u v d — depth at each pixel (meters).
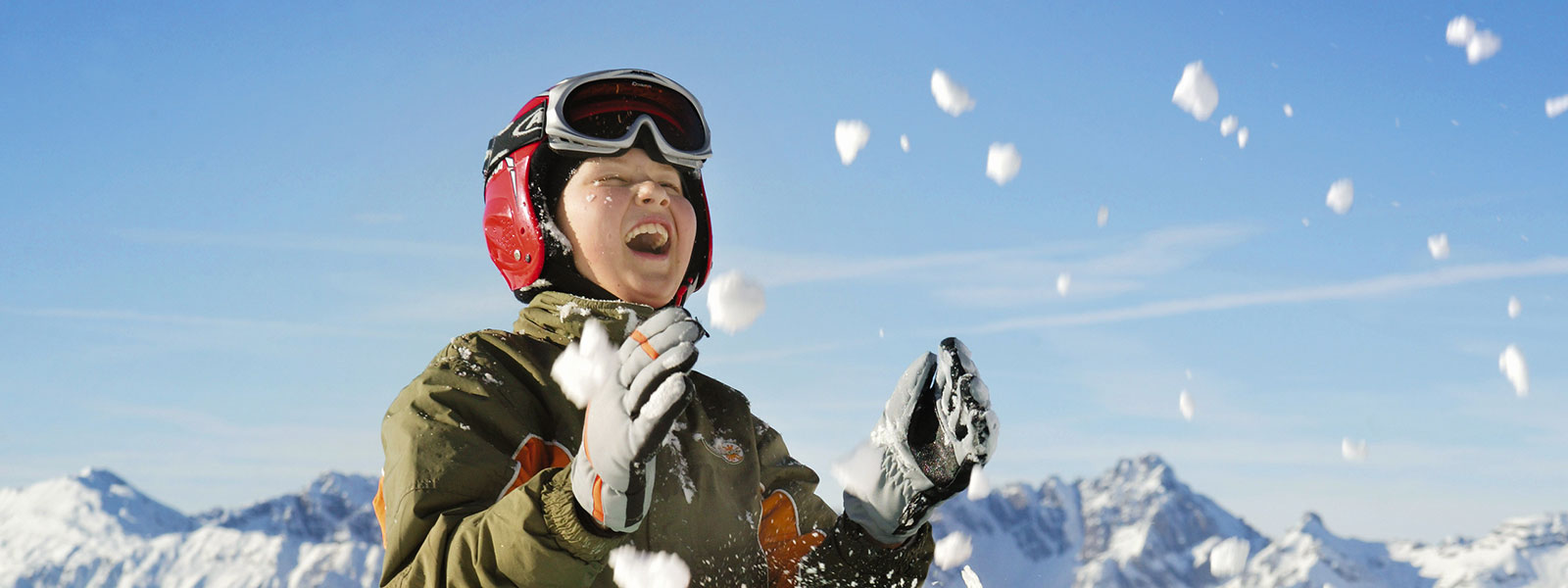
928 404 1.98
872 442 2.01
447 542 1.61
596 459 1.47
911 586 2.06
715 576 2.00
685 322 1.53
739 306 1.50
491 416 1.83
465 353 1.94
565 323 2.04
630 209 2.14
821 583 2.07
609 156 2.16
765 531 2.36
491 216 2.25
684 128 2.25
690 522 1.98
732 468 2.16
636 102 2.19
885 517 1.98
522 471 1.80
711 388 2.33
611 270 2.13
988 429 1.85
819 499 2.49
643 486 1.48
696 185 2.40
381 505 1.81
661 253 2.18
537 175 2.17
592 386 1.54
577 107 2.15
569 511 1.51
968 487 1.92
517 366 1.95
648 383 1.46
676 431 2.07
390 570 1.67
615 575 1.63
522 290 2.23
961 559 2.07
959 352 1.89
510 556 1.52
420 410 1.81
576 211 2.14
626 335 2.05
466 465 1.73
